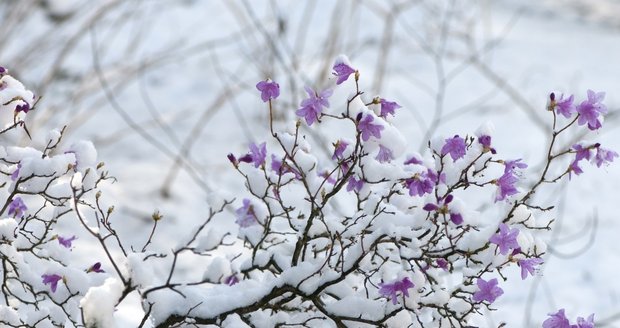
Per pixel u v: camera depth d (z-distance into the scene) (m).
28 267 3.16
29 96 3.08
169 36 9.22
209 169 6.62
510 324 5.01
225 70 8.55
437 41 9.95
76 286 2.97
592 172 7.16
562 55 10.12
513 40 10.45
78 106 7.35
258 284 3.23
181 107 7.73
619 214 6.55
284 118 7.51
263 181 3.21
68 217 5.36
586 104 3.02
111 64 8.34
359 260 3.03
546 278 5.63
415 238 3.04
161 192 6.09
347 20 9.81
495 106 8.28
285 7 10.30
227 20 9.80
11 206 3.23
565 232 6.21
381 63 8.15
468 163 3.07
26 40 8.30
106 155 6.65
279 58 7.47
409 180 3.07
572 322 2.93
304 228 3.32
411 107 8.05
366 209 3.19
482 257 2.98
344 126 7.39
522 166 3.06
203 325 3.19
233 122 7.47
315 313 3.33
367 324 3.05
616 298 5.46
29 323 3.21
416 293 2.97
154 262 5.11
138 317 4.43
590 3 12.77
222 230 5.73
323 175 3.51
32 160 2.94
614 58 10.24
